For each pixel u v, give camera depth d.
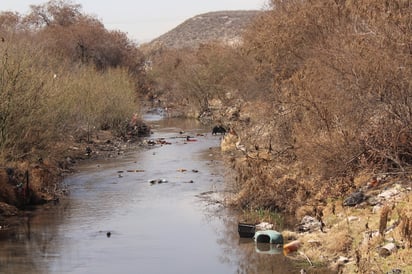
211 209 21.45
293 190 20.67
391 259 13.70
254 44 30.56
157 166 30.55
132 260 16.03
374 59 18.80
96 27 71.38
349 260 14.73
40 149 26.91
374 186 19.16
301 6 28.44
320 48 22.75
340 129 20.69
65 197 23.75
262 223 18.84
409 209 15.68
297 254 16.06
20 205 22.02
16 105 24.42
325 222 17.89
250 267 15.27
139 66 81.56
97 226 19.47
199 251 16.77
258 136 29.52
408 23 18.94
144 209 21.64
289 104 26.03
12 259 16.16
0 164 22.89
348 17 24.53
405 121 18.69
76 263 15.80
